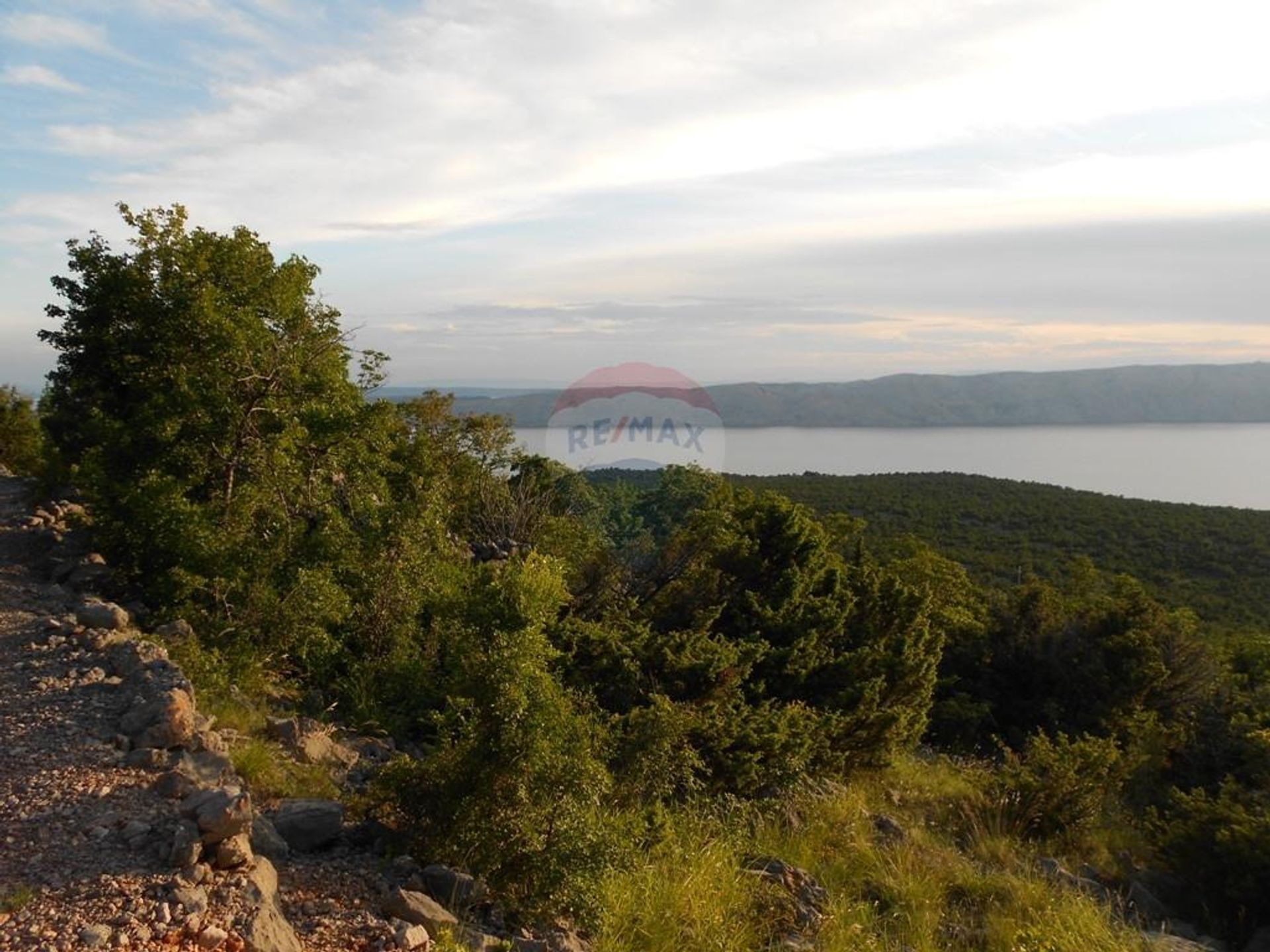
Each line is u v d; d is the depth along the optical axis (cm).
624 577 1175
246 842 423
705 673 984
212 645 882
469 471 1722
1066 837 980
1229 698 1798
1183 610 2866
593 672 978
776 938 570
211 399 1122
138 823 443
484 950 420
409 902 427
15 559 1142
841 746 1111
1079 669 1989
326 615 989
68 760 530
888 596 1437
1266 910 852
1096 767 1050
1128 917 795
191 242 1296
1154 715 1698
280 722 715
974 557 5444
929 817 1002
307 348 1246
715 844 666
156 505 996
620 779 716
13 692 650
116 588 1049
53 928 348
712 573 1264
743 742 897
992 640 2150
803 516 1376
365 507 1133
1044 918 662
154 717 579
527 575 543
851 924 597
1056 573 4978
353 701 954
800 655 1205
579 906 491
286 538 1049
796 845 768
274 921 373
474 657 527
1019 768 1070
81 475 1105
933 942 614
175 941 346
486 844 498
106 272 1284
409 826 525
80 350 1345
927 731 1839
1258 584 5003
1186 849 938
